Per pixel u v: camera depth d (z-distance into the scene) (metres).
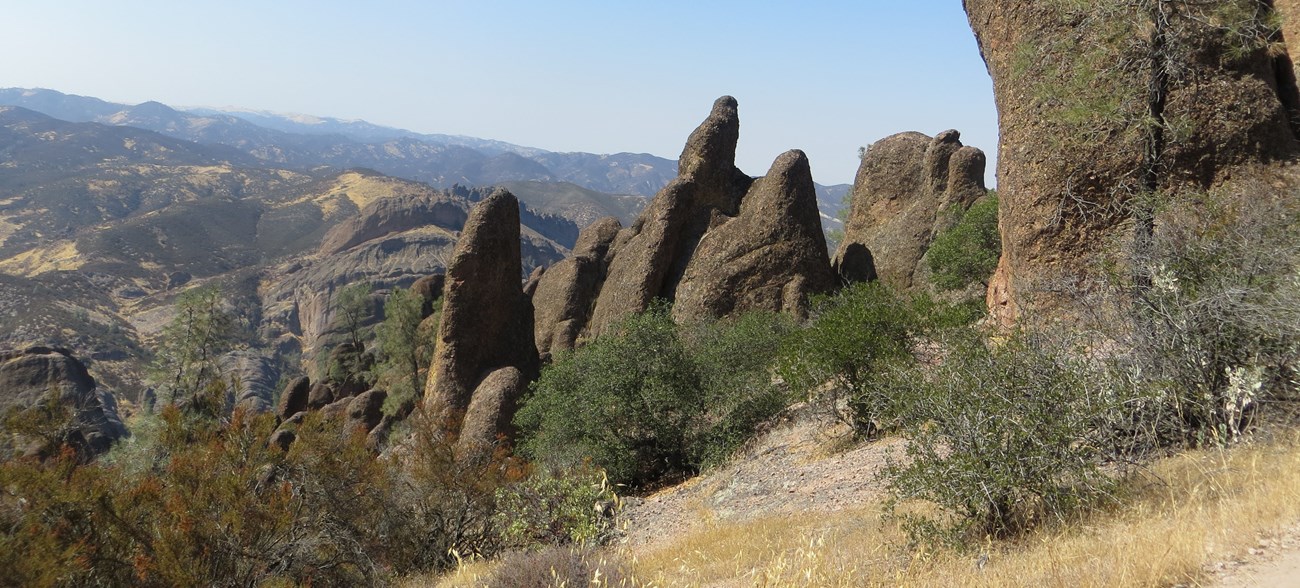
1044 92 14.38
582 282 48.31
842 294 22.73
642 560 13.62
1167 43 12.83
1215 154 15.92
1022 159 17.86
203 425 18.69
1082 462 8.12
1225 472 7.56
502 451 21.31
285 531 17.02
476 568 16.23
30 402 56.75
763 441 23.66
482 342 35.97
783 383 26.52
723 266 39.38
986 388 8.49
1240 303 8.96
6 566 13.67
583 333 46.78
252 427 17.91
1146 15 12.93
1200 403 8.98
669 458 26.58
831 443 19.88
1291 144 15.84
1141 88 13.27
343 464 18.95
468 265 35.91
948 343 10.02
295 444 18.50
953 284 34.59
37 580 13.65
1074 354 9.31
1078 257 16.77
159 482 16.66
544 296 49.56
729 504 18.72
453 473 20.44
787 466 19.83
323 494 18.67
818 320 21.72
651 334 26.80
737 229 40.34
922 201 43.62
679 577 10.41
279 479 18.36
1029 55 15.30
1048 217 17.19
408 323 53.06
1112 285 10.52
